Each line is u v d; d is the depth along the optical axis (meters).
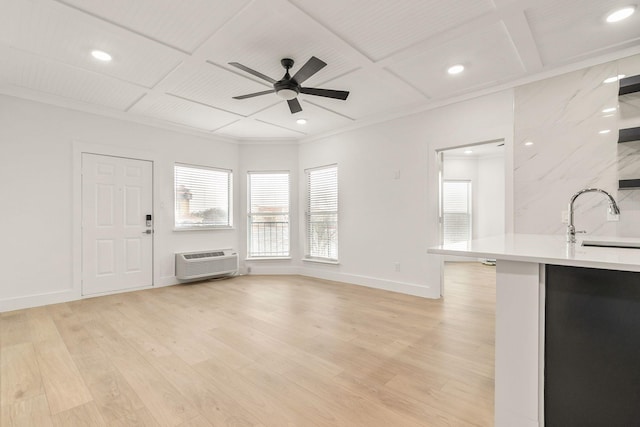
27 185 3.48
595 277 1.17
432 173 3.86
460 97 3.57
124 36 2.40
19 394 1.77
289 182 5.58
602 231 2.72
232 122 4.56
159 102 3.77
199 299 3.86
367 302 3.69
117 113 4.09
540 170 3.04
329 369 2.07
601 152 2.74
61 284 3.71
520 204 3.14
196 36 2.41
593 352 1.17
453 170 7.09
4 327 2.86
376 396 1.76
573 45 2.55
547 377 1.25
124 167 4.24
